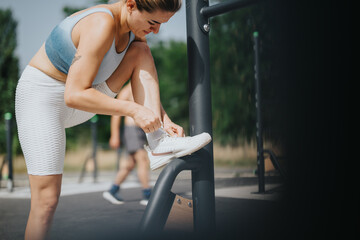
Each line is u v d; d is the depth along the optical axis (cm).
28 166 131
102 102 113
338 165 171
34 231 130
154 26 124
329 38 171
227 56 814
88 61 113
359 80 169
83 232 222
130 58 137
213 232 120
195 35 125
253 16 258
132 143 349
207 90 125
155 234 104
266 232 149
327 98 175
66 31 123
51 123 130
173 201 115
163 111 140
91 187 503
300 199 168
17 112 134
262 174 244
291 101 185
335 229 142
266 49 217
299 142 182
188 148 113
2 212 313
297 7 175
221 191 294
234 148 429
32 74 132
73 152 1159
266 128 235
